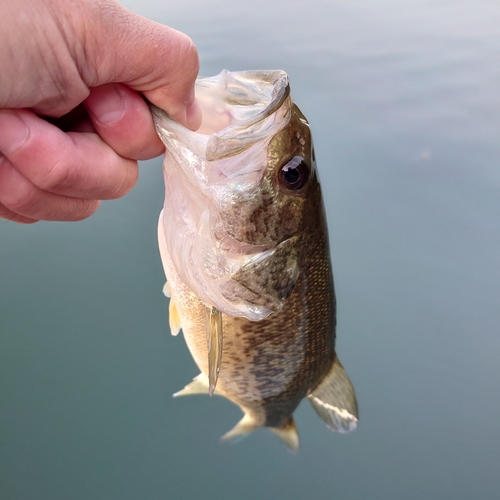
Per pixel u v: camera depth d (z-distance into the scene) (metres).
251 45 0.73
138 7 0.83
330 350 0.32
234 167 0.20
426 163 0.55
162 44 0.15
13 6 0.13
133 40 0.15
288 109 0.19
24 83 0.14
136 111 0.16
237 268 0.21
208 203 0.19
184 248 0.20
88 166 0.16
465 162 0.54
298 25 0.81
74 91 0.15
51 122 0.16
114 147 0.17
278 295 0.22
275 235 0.21
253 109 0.20
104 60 0.15
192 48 0.16
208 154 0.17
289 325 0.28
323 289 0.28
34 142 0.15
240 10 0.86
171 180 0.20
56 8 0.14
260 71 0.21
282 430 0.38
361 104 0.62
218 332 0.22
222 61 0.68
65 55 0.14
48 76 0.14
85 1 0.14
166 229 0.21
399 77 0.67
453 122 0.59
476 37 0.77
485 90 0.63
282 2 0.91
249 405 0.34
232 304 0.21
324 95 0.63
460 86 0.65
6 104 0.14
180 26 0.78
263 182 0.20
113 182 0.17
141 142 0.17
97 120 0.16
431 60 0.71
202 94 0.20
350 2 0.95
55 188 0.16
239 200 0.20
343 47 0.75
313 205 0.23
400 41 0.77
